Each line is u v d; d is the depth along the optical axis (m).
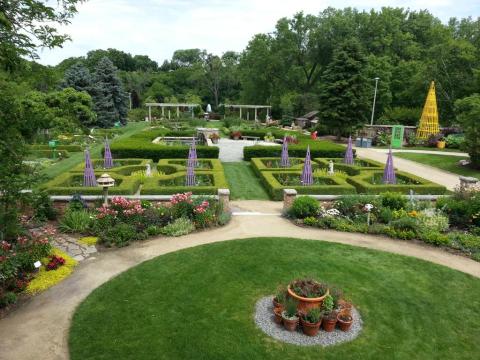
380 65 41.91
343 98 34.12
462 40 38.75
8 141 7.00
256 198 14.88
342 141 35.50
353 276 8.23
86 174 14.41
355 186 15.84
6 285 7.39
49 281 7.76
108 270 8.38
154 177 15.48
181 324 6.37
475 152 21.22
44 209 10.71
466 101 27.38
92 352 5.70
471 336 6.32
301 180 15.86
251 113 63.28
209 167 19.22
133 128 45.56
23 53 7.26
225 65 82.12
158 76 83.00
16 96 7.39
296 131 40.53
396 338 6.16
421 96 40.00
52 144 23.11
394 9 51.03
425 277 8.34
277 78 57.97
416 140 32.66
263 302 7.09
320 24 51.81
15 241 8.60
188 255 9.09
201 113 63.53
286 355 5.66
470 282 8.20
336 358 5.64
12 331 6.23
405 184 15.94
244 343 5.90
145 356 5.61
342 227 11.11
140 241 10.02
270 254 9.23
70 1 7.93
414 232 10.72
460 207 11.88
